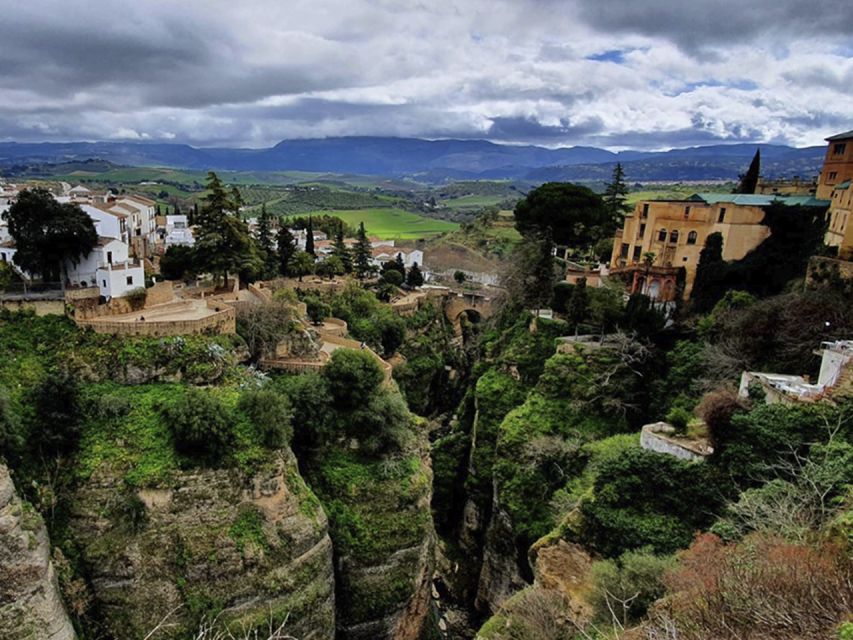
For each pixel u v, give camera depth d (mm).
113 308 50594
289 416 43281
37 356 43031
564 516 42562
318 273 100312
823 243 58469
